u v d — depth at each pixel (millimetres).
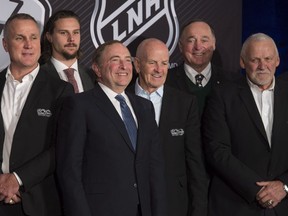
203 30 3885
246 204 3438
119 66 3131
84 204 2941
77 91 3668
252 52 3475
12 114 3240
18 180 3096
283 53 4637
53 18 3729
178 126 3490
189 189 3479
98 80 3268
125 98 3230
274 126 3457
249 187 3352
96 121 3053
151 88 3551
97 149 3029
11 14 3873
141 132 3133
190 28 3891
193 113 3549
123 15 4121
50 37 3734
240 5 4430
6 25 3324
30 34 3270
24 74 3311
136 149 3090
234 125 3490
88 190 3010
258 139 3455
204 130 3564
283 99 3514
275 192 3350
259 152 3445
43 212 3209
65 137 3035
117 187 3008
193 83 3914
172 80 3908
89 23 4043
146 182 3105
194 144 3498
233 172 3381
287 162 3467
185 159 3508
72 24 3711
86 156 3045
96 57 3191
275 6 4621
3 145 3201
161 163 3221
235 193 3471
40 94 3264
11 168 3156
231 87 3574
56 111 3236
